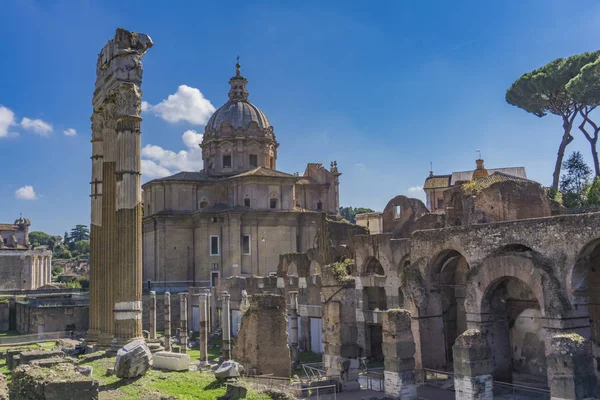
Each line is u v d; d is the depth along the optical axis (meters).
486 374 28.84
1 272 121.81
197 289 78.06
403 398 30.45
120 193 33.50
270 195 92.12
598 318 33.09
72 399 19.66
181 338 53.78
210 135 99.94
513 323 38.59
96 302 38.78
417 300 38.91
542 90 77.38
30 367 22.47
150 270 93.19
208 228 90.06
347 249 58.16
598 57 69.50
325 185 104.00
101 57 36.78
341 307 36.91
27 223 141.50
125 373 26.94
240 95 104.88
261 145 99.81
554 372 23.98
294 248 91.19
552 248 31.16
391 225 66.19
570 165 75.06
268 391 25.41
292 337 50.91
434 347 39.06
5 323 81.94
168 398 23.05
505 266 33.12
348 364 35.94
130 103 33.75
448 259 40.53
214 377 28.70
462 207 51.47
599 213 28.98
